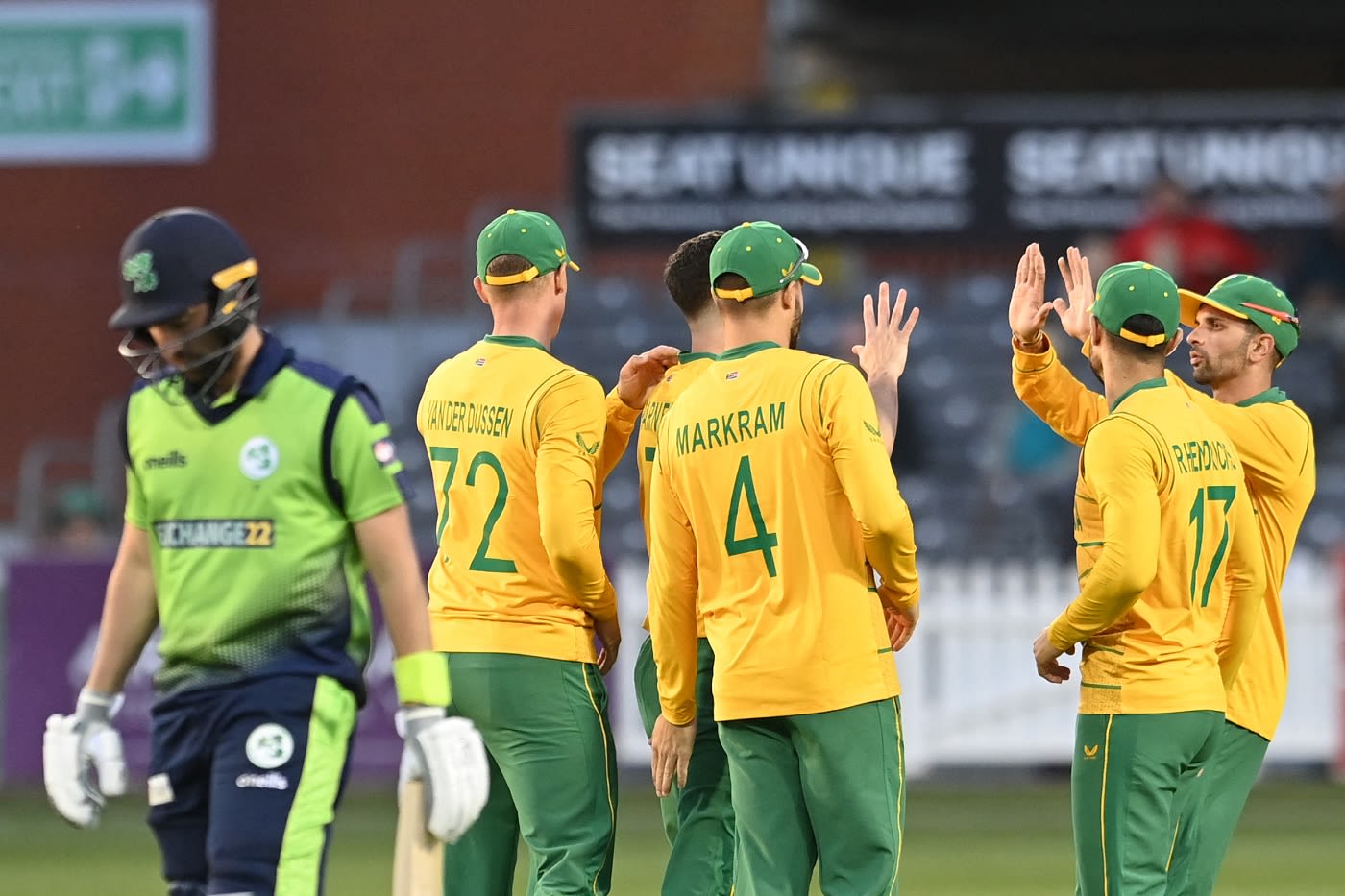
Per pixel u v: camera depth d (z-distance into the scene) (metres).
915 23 75.44
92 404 77.94
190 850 16.02
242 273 15.73
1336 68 82.38
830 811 19.19
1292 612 51.41
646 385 22.67
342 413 15.91
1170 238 58.59
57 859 39.28
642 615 50.91
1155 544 19.41
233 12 78.44
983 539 58.84
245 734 15.67
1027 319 22.83
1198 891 21.69
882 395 21.22
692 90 77.06
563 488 20.58
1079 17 75.31
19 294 78.31
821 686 19.09
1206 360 22.50
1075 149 60.19
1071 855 38.88
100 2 73.19
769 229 20.02
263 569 15.79
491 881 22.09
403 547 16.03
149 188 78.31
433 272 75.69
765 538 19.38
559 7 77.75
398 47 78.25
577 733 21.16
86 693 16.81
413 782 16.06
